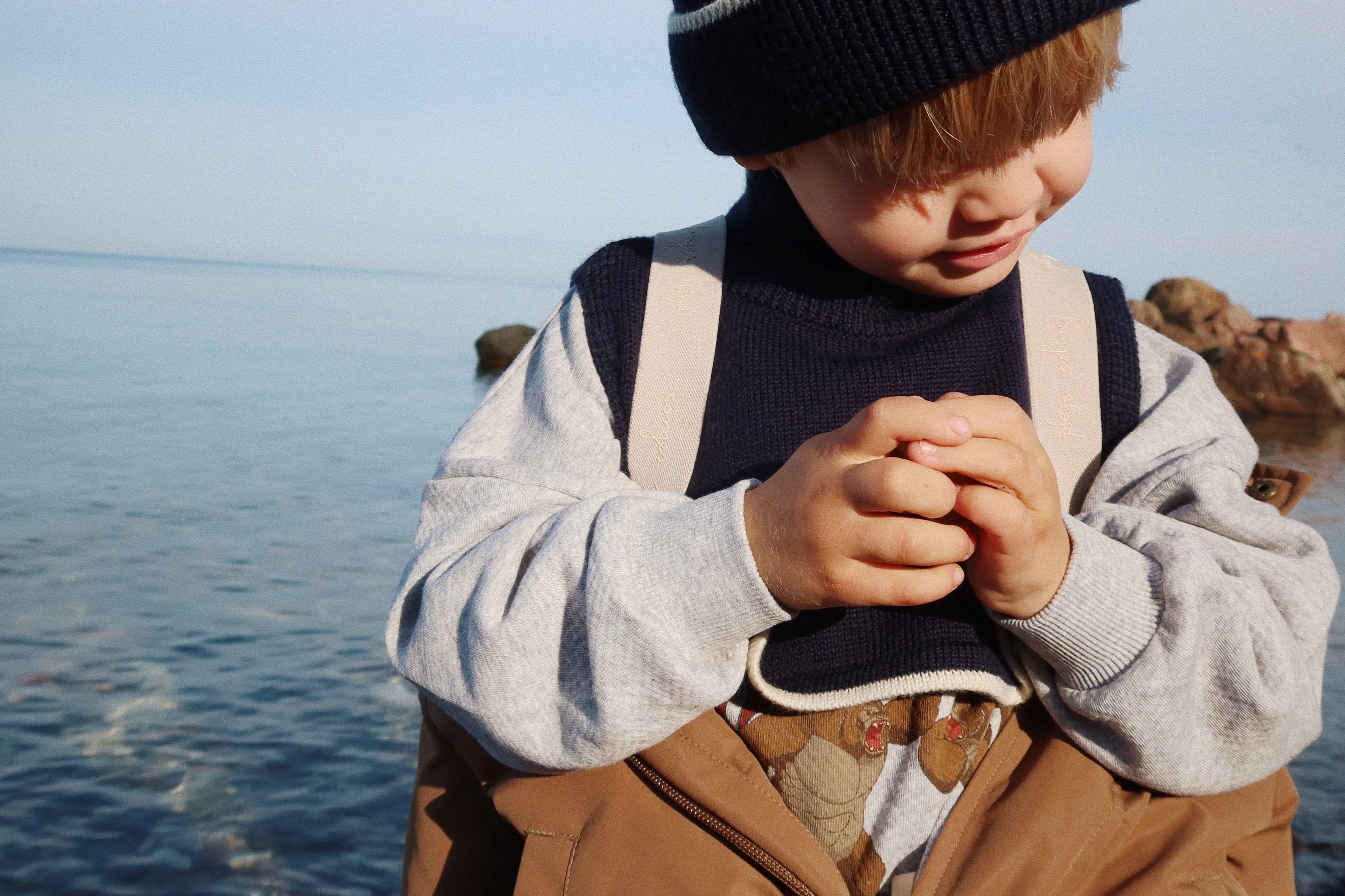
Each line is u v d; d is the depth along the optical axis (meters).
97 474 12.80
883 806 0.90
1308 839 4.87
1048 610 0.80
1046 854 0.83
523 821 0.92
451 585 0.88
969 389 1.00
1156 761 0.82
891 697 0.90
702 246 1.09
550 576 0.84
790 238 1.02
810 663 0.92
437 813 1.04
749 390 1.00
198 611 7.98
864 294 1.01
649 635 0.79
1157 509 0.93
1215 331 19.47
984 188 0.81
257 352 28.89
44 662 6.94
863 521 0.73
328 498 11.93
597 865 0.88
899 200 0.83
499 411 1.09
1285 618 0.84
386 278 126.12
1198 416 1.00
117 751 5.78
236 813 5.20
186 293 63.78
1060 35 0.76
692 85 0.93
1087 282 1.09
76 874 4.68
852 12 0.76
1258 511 0.90
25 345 27.75
